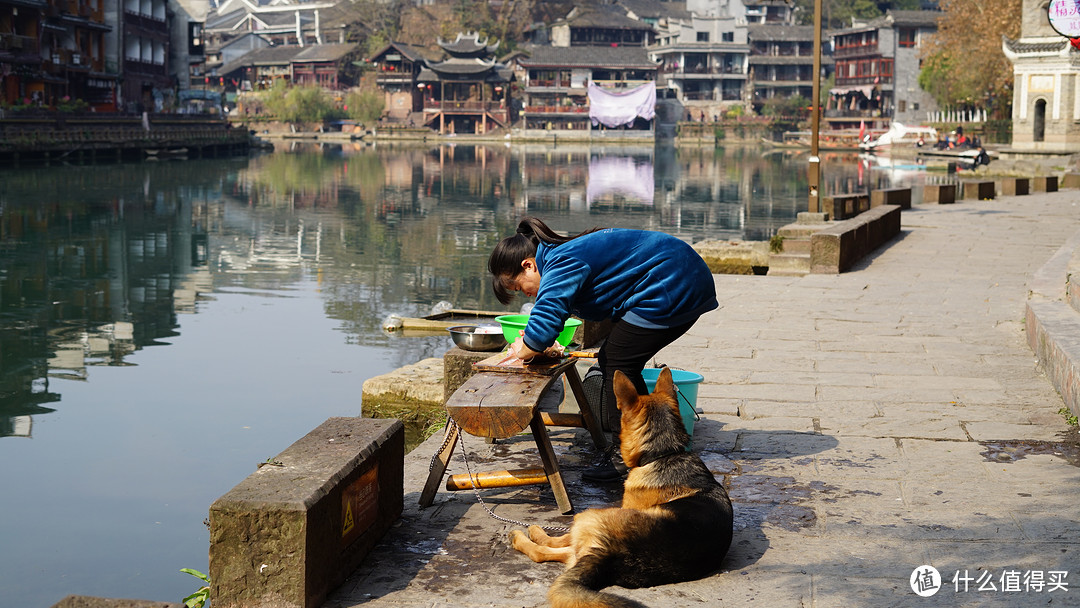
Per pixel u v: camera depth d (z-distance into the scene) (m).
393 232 22.73
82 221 24.27
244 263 17.78
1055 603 3.46
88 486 6.51
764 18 106.81
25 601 4.84
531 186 37.78
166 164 50.03
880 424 5.77
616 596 3.07
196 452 7.23
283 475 3.58
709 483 3.76
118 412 8.34
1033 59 45.12
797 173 46.91
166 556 5.42
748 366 7.25
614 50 97.25
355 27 111.12
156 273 16.69
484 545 4.04
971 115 67.19
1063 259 10.52
